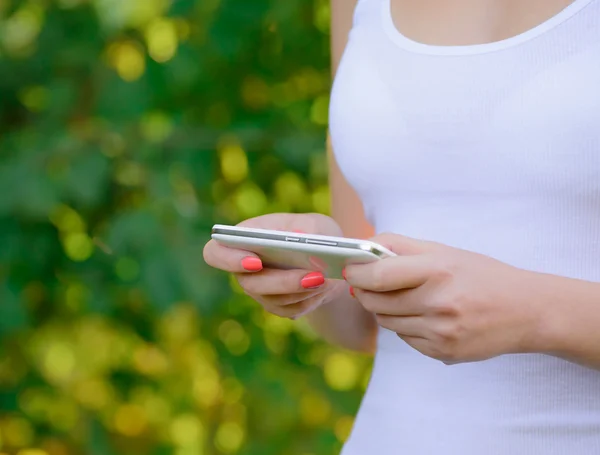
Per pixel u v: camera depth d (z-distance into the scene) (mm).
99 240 4449
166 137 4352
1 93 4676
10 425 5098
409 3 2316
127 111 4430
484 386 2076
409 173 2209
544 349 1812
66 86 4531
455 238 2139
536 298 1779
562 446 2006
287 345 4953
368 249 1802
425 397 2166
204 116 4758
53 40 4625
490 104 2061
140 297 4523
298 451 4863
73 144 4180
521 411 2037
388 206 2312
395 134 2221
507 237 2061
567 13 1984
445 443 2107
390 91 2250
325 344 4938
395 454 2201
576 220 1997
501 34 2117
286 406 4672
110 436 5094
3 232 4453
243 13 4418
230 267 2137
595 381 1989
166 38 4660
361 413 2375
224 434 5309
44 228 4480
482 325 1769
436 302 1771
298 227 2393
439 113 2129
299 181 4777
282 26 4582
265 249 2010
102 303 4488
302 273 2105
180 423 5211
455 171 2125
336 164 2850
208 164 4414
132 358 5094
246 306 4941
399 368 2250
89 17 4641
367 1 2486
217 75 4680
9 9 4707
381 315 1904
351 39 2492
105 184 4172
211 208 4309
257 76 4727
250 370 4797
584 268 1995
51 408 5086
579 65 1955
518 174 2025
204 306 3965
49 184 4031
